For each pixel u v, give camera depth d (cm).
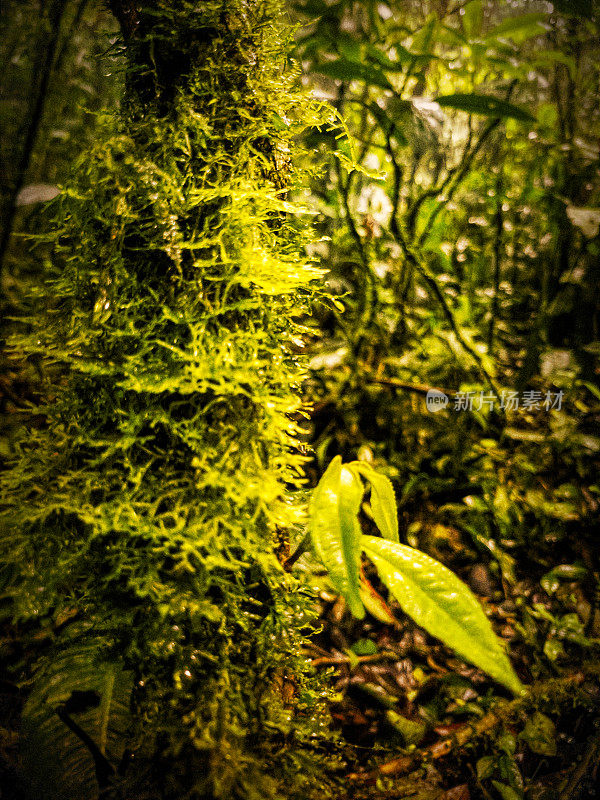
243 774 30
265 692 34
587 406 89
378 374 84
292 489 45
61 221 33
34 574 33
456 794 47
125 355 31
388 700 55
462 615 30
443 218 85
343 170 73
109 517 30
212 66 31
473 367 84
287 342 35
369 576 68
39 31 92
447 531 75
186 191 31
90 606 33
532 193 92
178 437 31
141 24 32
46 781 35
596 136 101
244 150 32
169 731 30
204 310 31
